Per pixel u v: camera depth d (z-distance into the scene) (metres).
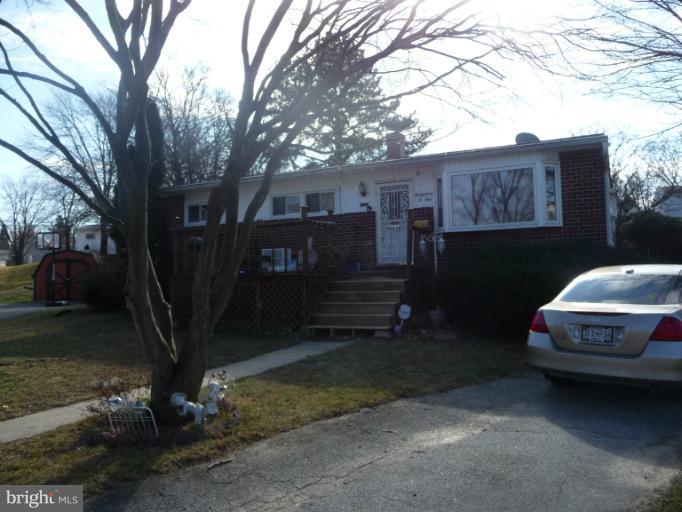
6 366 8.51
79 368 8.27
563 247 10.23
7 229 60.38
